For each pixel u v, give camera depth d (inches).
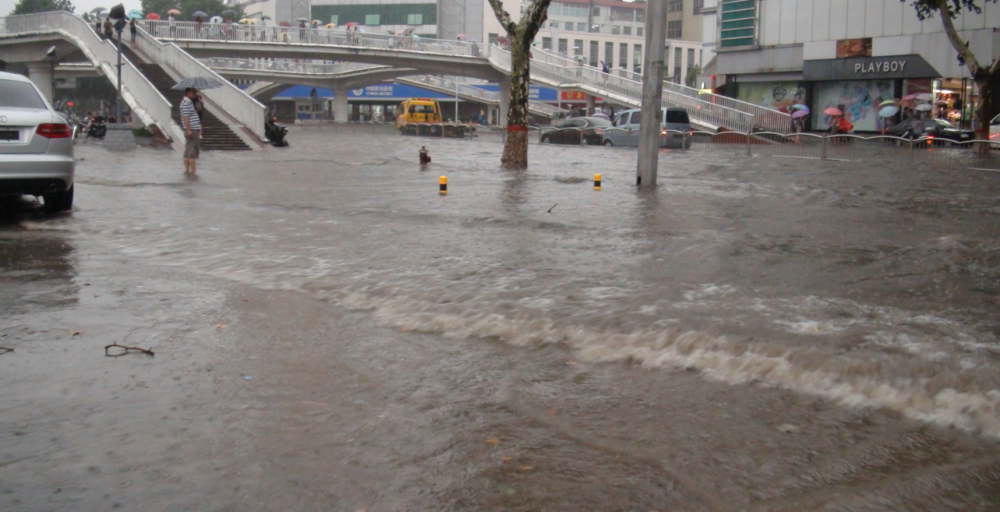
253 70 2802.7
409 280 243.4
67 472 119.9
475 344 184.5
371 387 156.6
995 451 126.3
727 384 156.1
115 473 119.6
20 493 113.3
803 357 165.0
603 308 206.2
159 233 336.5
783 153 1082.7
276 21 4212.6
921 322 192.9
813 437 131.5
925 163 887.1
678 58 4045.3
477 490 114.7
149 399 149.3
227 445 129.5
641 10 4527.6
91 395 151.0
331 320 205.5
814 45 1657.2
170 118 1097.4
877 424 136.5
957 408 139.8
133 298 227.3
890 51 1519.4
